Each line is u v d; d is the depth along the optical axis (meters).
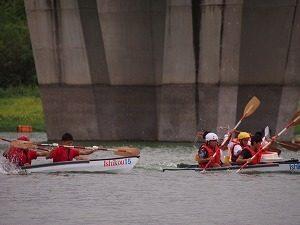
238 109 106.56
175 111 105.88
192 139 105.69
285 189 67.00
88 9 109.81
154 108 109.75
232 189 67.00
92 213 57.28
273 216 56.38
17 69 194.75
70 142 78.38
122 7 107.81
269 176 74.38
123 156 77.69
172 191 66.00
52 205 60.09
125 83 109.81
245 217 56.09
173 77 105.44
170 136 106.75
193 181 71.25
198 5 103.62
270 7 104.75
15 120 150.50
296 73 105.88
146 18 107.56
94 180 71.81
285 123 106.38
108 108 110.75
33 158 77.38
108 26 108.44
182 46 104.69
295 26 104.88
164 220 55.25
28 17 111.56
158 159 89.75
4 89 190.62
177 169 78.56
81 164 76.69
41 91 112.38
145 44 108.38
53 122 112.44
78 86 111.00
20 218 55.78
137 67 109.19
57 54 111.19
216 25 103.06
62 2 110.12
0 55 195.12
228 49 103.31
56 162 76.69
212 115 104.56
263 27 105.25
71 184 69.50
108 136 111.19
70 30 110.25
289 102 106.19
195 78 104.81
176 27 104.50
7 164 76.88
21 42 197.88
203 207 59.41
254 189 66.94
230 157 78.00
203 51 104.00
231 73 103.75
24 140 77.38
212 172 77.00
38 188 67.44
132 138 110.50
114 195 64.19
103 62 110.44
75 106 111.50
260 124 106.56
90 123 111.31
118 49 109.00
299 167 76.56
